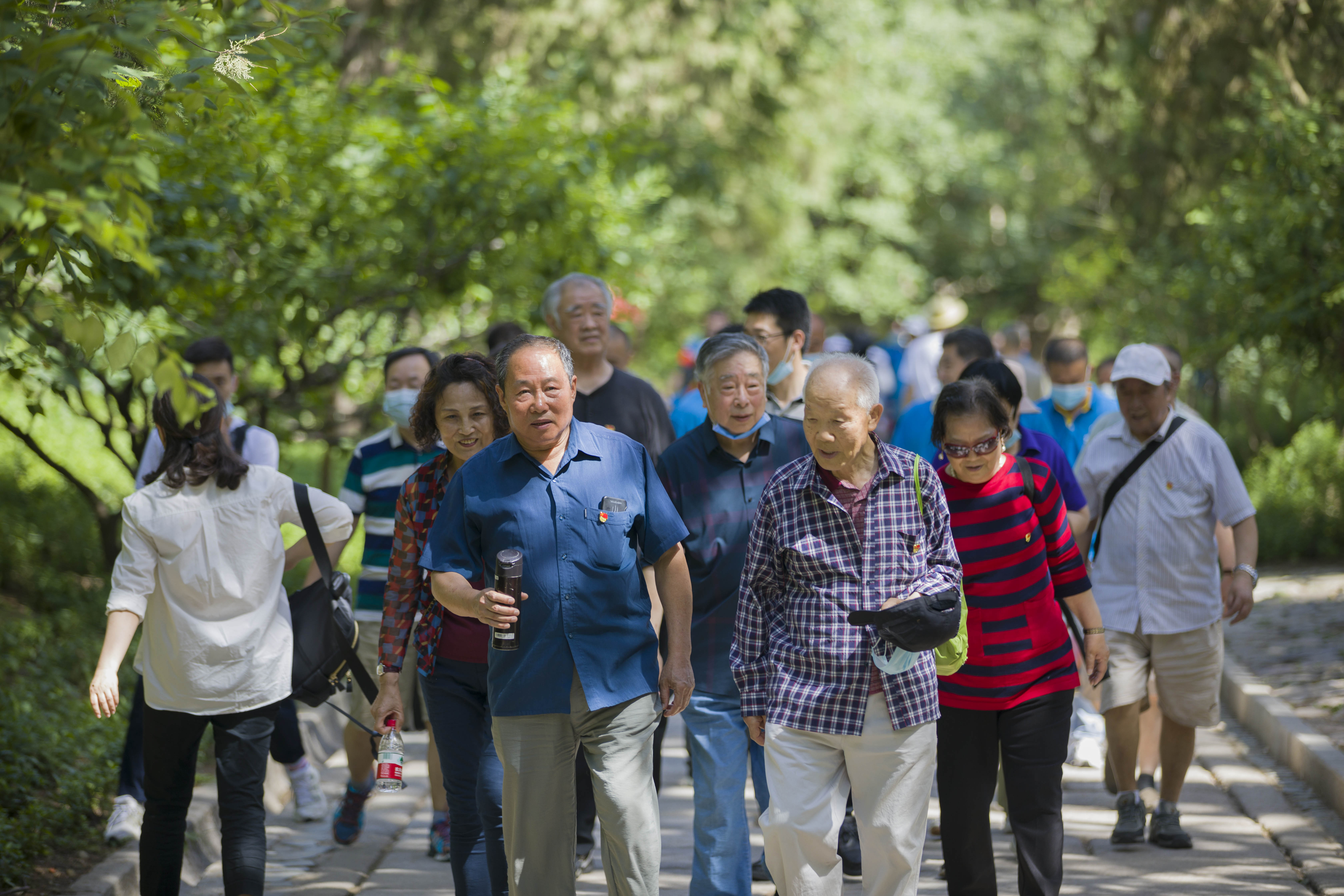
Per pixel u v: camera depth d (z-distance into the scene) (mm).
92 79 11984
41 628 33000
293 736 24969
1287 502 54781
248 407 39938
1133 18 53281
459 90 52469
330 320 38062
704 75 72438
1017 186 128125
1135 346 22859
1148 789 25016
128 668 31969
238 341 34219
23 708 25953
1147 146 58750
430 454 23281
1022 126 131875
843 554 16172
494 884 17516
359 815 23859
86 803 23359
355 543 43906
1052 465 20250
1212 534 22875
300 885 21484
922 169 132125
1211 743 30516
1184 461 22766
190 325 33781
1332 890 20312
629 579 16219
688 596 16828
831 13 88938
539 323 40031
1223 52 48500
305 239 37281
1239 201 50750
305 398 40719
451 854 18266
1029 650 17312
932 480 16344
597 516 16078
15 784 23344
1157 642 22766
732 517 19250
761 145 85062
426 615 18656
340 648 18812
